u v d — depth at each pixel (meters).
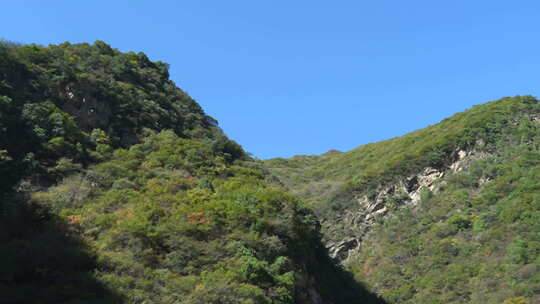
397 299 59.38
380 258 69.19
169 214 35.25
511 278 53.75
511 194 66.69
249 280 30.88
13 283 26.25
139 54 63.59
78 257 29.09
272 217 37.59
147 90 56.88
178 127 54.12
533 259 54.88
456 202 71.69
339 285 55.72
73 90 46.31
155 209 34.91
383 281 63.56
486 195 69.44
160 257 31.66
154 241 32.44
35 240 29.75
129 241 31.61
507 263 56.34
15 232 30.84
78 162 40.28
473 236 64.38
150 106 52.66
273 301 30.38
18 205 32.88
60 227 31.94
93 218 33.75
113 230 32.22
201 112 63.22
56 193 35.97
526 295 50.28
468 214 68.75
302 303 35.38
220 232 34.28
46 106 42.62
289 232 37.56
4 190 34.09
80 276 27.66
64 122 42.00
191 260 31.92
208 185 41.06
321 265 52.03
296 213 41.41
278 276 32.53
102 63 55.66
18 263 27.31
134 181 39.91
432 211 72.69
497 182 70.88
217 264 31.53
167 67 65.75
